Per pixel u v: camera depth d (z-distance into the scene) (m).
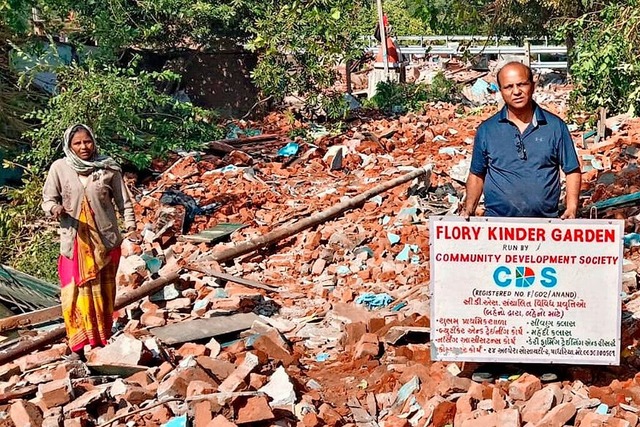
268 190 14.63
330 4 11.58
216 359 6.68
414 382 6.05
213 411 5.39
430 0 9.80
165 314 8.34
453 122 21.70
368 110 24.34
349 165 16.70
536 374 6.10
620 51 15.16
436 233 5.79
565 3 17.31
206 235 11.70
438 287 5.84
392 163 16.28
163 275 8.96
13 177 15.16
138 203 13.71
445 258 5.81
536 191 5.76
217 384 6.17
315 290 9.30
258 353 6.71
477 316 5.83
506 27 22.30
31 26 15.73
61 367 6.30
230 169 16.12
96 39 17.36
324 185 15.17
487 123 5.89
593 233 5.69
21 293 8.80
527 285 5.77
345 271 9.84
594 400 5.51
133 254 10.14
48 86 16.62
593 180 13.21
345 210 12.36
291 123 20.91
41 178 14.01
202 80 22.88
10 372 6.69
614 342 5.77
